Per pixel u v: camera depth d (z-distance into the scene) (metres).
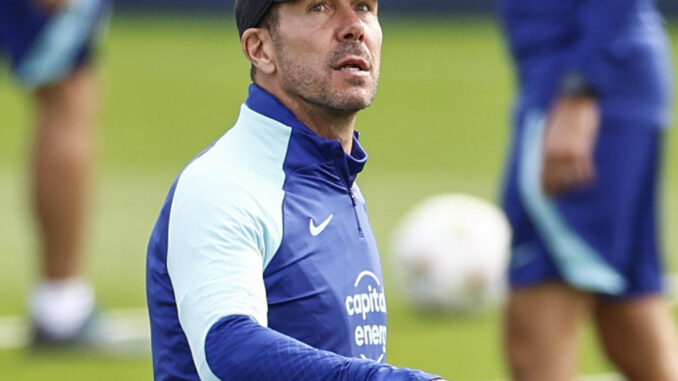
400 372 9.09
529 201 16.97
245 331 9.51
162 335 10.48
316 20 10.56
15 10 23.84
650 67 17.42
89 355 24.42
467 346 25.22
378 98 69.62
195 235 10.02
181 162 52.25
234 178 10.30
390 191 45.09
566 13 17.02
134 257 34.38
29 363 23.66
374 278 10.97
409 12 98.44
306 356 9.30
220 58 81.94
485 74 77.75
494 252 28.38
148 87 71.62
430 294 28.09
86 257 24.86
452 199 29.88
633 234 17.38
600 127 16.95
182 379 10.38
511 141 17.56
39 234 24.38
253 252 10.05
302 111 10.75
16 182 47.44
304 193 10.55
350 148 11.16
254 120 10.69
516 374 17.11
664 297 17.67
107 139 57.31
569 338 17.06
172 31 91.50
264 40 10.80
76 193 24.31
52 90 24.16
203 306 9.74
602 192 16.92
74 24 23.94
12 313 27.98
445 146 56.94
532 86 17.20
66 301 24.33
